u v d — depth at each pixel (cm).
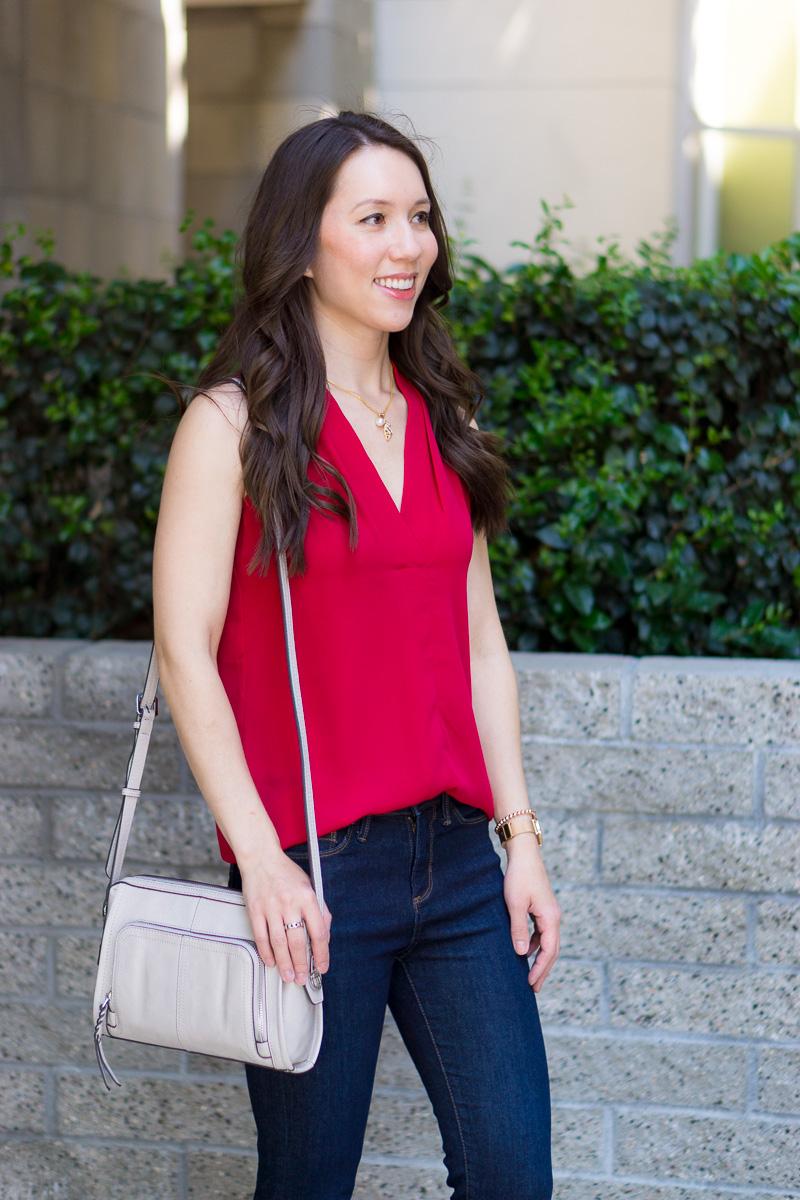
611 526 319
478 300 334
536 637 334
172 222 815
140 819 281
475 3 723
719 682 263
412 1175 279
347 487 176
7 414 355
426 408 204
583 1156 277
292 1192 182
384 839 181
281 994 168
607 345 332
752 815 265
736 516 326
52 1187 291
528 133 725
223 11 745
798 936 266
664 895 270
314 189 181
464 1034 186
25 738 283
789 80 792
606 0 711
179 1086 284
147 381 345
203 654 173
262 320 183
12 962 288
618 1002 273
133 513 352
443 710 188
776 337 320
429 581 185
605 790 269
